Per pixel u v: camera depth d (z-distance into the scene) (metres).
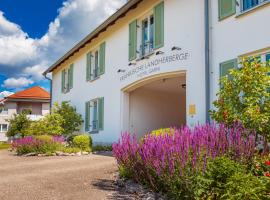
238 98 7.14
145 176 6.17
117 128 15.41
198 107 10.79
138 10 14.10
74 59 21.42
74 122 19.64
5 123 42.16
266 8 8.98
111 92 16.19
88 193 6.32
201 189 4.79
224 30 10.16
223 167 4.90
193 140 5.57
